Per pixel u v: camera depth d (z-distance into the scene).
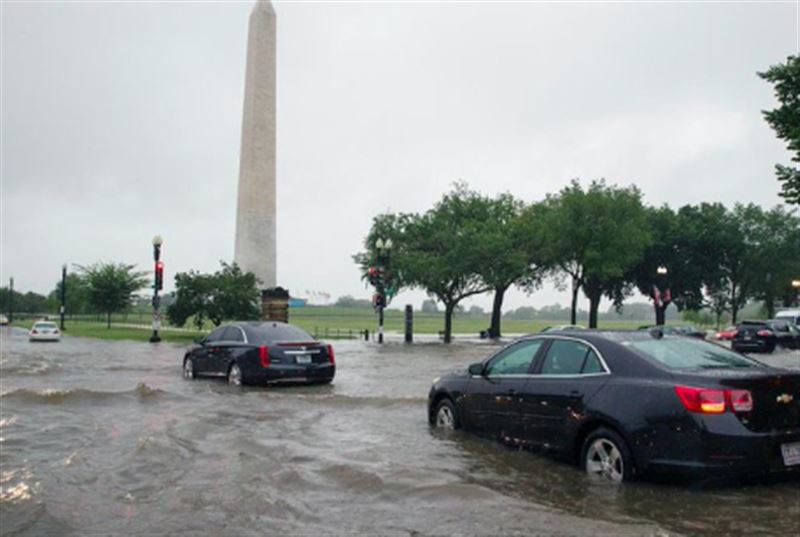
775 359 27.22
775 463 6.16
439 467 7.39
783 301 70.06
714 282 65.69
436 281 48.56
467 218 55.81
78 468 7.45
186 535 5.34
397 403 12.43
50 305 125.06
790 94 20.08
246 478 6.95
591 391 7.05
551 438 7.48
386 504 6.05
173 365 23.05
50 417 10.98
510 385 8.18
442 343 43.44
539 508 5.85
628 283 66.50
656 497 6.18
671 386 6.39
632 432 6.50
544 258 53.56
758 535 5.26
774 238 64.31
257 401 12.81
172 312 46.53
